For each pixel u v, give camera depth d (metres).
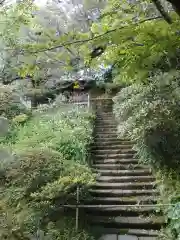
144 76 2.83
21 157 5.70
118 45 2.63
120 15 2.89
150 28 2.45
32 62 3.15
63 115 9.83
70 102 12.12
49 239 4.50
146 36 2.47
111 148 8.33
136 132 6.29
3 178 5.48
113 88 13.45
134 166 7.12
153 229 5.01
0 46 5.42
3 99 9.46
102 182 6.54
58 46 2.83
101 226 5.16
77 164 6.05
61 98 11.95
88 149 7.79
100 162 7.62
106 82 13.62
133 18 2.87
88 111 10.53
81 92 13.73
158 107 6.28
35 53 2.92
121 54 2.69
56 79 10.90
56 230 4.66
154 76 4.74
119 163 7.48
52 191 4.85
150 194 5.91
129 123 6.80
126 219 5.24
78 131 8.13
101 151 8.10
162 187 5.74
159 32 2.44
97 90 13.70
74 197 5.15
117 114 8.69
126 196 5.93
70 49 2.93
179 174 5.84
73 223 5.01
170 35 2.44
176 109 6.22
